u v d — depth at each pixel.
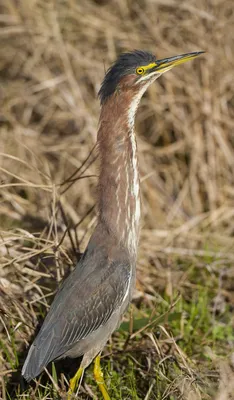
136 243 10.75
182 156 16.56
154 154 16.47
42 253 11.57
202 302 12.55
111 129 10.55
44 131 17.34
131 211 10.59
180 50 16.69
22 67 17.86
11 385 10.62
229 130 16.45
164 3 16.88
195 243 14.77
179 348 10.87
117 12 17.55
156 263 13.81
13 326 10.96
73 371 11.05
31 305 11.20
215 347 11.66
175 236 14.73
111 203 10.52
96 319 10.23
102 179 10.61
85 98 16.94
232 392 9.59
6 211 13.95
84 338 10.23
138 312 12.06
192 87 16.38
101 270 10.30
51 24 17.25
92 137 16.22
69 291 10.22
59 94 17.00
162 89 16.77
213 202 15.76
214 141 16.20
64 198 14.80
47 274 11.32
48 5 17.41
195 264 13.88
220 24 16.42
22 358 10.91
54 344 9.97
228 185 16.08
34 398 9.80
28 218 14.00
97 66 16.95
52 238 12.22
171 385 9.85
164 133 16.81
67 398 9.75
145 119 17.12
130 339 11.31
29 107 17.30
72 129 17.27
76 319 10.12
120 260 10.41
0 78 17.98
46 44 17.23
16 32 17.61
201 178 16.09
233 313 12.86
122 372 10.95
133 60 10.60
